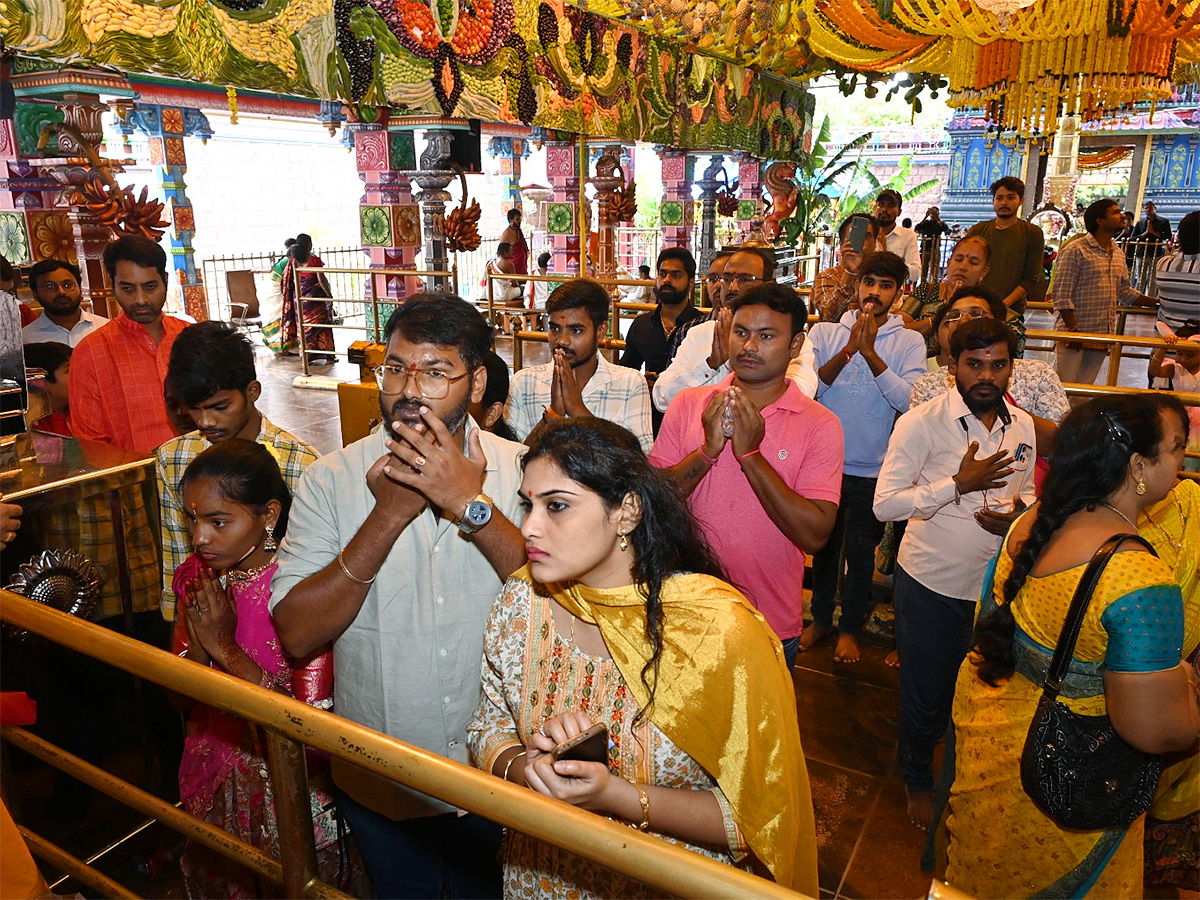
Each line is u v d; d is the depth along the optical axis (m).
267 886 1.99
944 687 2.58
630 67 7.23
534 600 1.42
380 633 1.67
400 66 4.76
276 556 1.92
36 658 2.17
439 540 1.67
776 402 2.33
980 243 4.77
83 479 2.21
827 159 24.70
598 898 1.37
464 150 8.45
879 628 3.88
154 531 2.44
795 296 2.29
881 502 2.58
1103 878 1.81
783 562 2.31
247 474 1.89
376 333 9.24
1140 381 8.67
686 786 1.33
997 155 17.02
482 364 1.59
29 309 4.77
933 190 24.14
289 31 4.10
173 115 9.70
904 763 2.66
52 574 2.18
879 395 3.57
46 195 6.45
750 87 10.07
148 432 3.22
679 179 12.30
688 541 1.35
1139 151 17.94
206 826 1.53
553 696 1.38
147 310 3.13
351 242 19.70
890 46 8.10
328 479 1.69
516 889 1.49
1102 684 1.65
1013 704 1.80
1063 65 7.20
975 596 2.49
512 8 5.60
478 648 1.73
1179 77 8.70
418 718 1.71
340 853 2.07
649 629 1.29
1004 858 1.83
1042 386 2.96
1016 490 2.57
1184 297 5.08
